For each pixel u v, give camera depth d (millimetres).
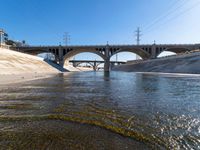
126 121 8258
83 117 8875
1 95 15305
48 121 8227
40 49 113875
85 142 6008
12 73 46125
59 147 5641
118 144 5867
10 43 137500
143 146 5727
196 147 5680
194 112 9789
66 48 112188
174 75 44812
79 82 28562
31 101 12812
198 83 25469
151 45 108625
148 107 10953
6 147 5648
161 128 7336
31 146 5719
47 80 32312
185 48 108438
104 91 17938
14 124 7801
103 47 112000
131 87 21359
